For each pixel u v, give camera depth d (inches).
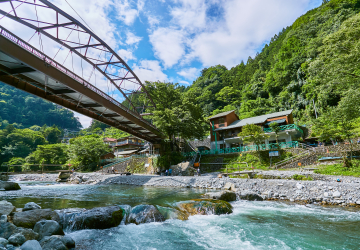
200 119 1861.5
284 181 720.3
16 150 3186.5
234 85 3873.0
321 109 1760.6
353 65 717.9
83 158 2171.5
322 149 1101.7
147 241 307.4
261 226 375.9
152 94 1866.4
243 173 973.8
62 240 271.1
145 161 1706.4
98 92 1014.4
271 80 2728.8
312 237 320.2
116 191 845.8
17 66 700.7
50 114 7829.7
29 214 325.1
